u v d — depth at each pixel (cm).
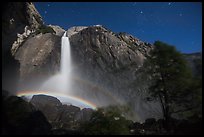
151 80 3198
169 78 2980
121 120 2739
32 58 7225
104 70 7088
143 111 4988
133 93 5397
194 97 2845
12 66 5650
